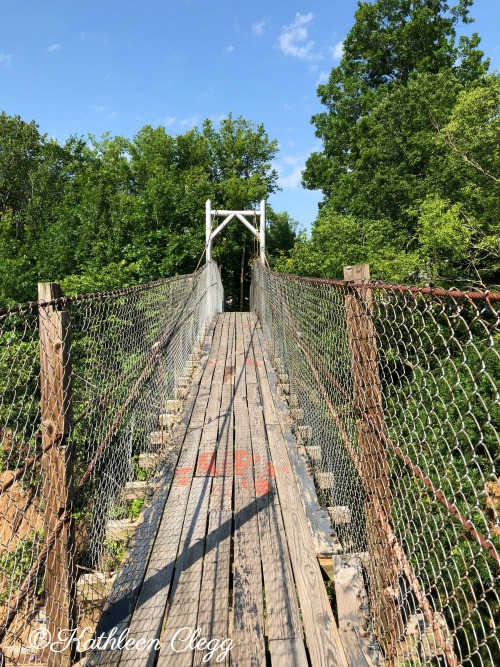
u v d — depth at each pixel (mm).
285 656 1759
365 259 12031
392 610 1701
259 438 3801
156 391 4121
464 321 1122
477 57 16812
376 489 1917
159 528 2574
